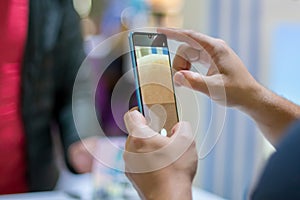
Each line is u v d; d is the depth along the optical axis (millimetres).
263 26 1915
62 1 1416
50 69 1383
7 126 1331
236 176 1816
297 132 372
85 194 1222
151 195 591
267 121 735
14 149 1354
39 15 1350
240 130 1788
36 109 1378
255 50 1913
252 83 729
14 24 1307
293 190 355
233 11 1948
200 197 1223
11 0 1290
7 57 1311
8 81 1317
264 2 1909
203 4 2021
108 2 1894
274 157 376
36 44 1350
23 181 1389
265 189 369
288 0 1884
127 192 1181
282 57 1896
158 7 1971
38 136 1396
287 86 1854
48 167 1426
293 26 1892
